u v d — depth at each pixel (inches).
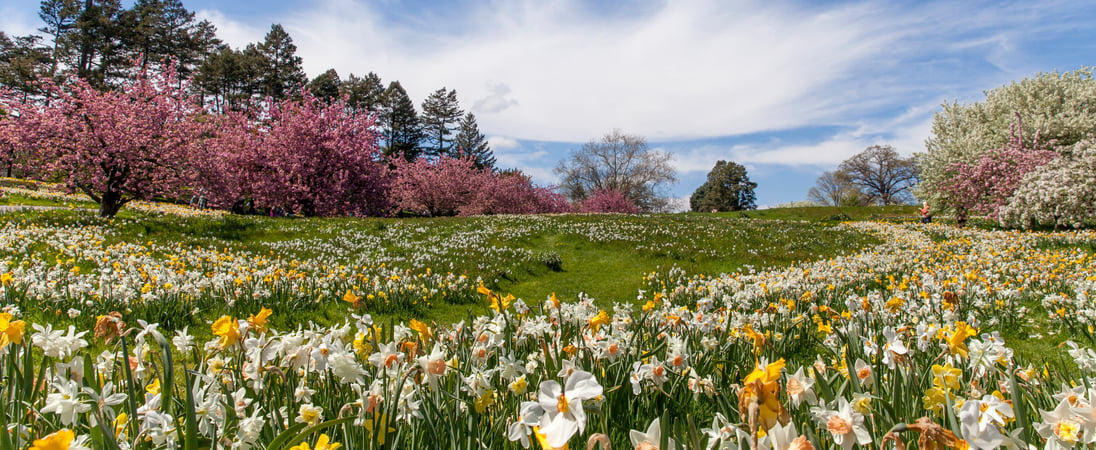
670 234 763.4
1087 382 105.6
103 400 67.8
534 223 848.9
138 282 275.3
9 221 517.7
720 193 3486.7
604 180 2571.4
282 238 637.9
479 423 91.5
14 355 74.1
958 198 1131.3
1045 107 1093.1
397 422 85.7
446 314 333.1
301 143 1162.0
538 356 122.8
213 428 73.8
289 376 95.5
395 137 2514.8
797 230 850.8
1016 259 475.5
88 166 703.1
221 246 546.0
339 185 1176.2
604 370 121.0
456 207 1739.7
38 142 693.9
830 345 150.9
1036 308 270.4
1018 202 864.3
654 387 114.0
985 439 57.2
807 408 88.5
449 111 2664.9
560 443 47.0
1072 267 408.8
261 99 2009.1
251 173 1157.1
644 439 52.5
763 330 186.5
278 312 278.4
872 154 2805.1
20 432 69.1
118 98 762.8
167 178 778.2
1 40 1919.3
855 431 60.4
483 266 514.0
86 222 564.1
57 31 1877.5
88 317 220.7
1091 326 202.5
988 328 233.1
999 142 1128.2
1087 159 787.4
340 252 552.7
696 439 56.3
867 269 435.8
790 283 303.3
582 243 698.8
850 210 1886.1
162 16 1962.4
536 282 500.7
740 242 716.7
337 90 2198.6
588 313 169.3
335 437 84.6
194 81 1972.2
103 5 1852.9
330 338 93.4
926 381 103.1
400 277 391.2
